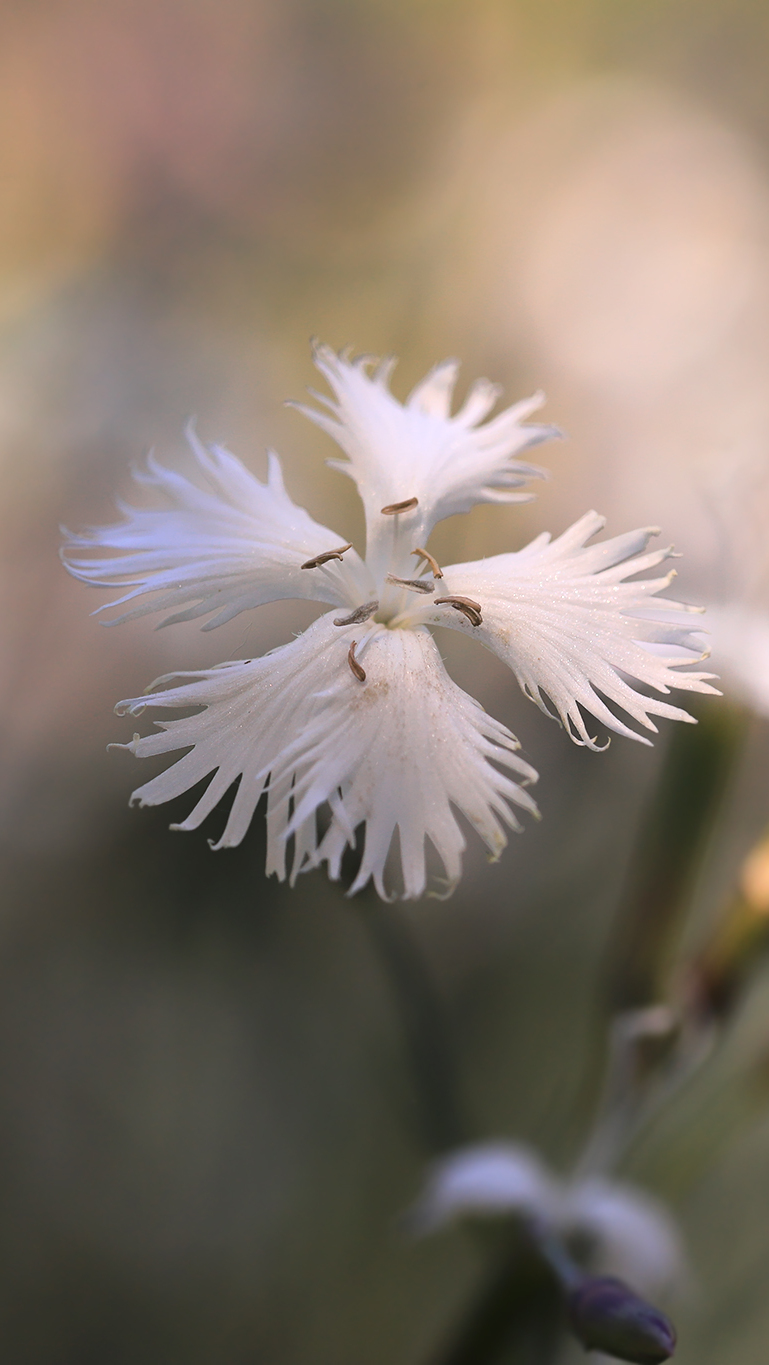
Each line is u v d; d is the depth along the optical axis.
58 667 0.25
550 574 0.18
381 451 0.18
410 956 0.20
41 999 0.24
